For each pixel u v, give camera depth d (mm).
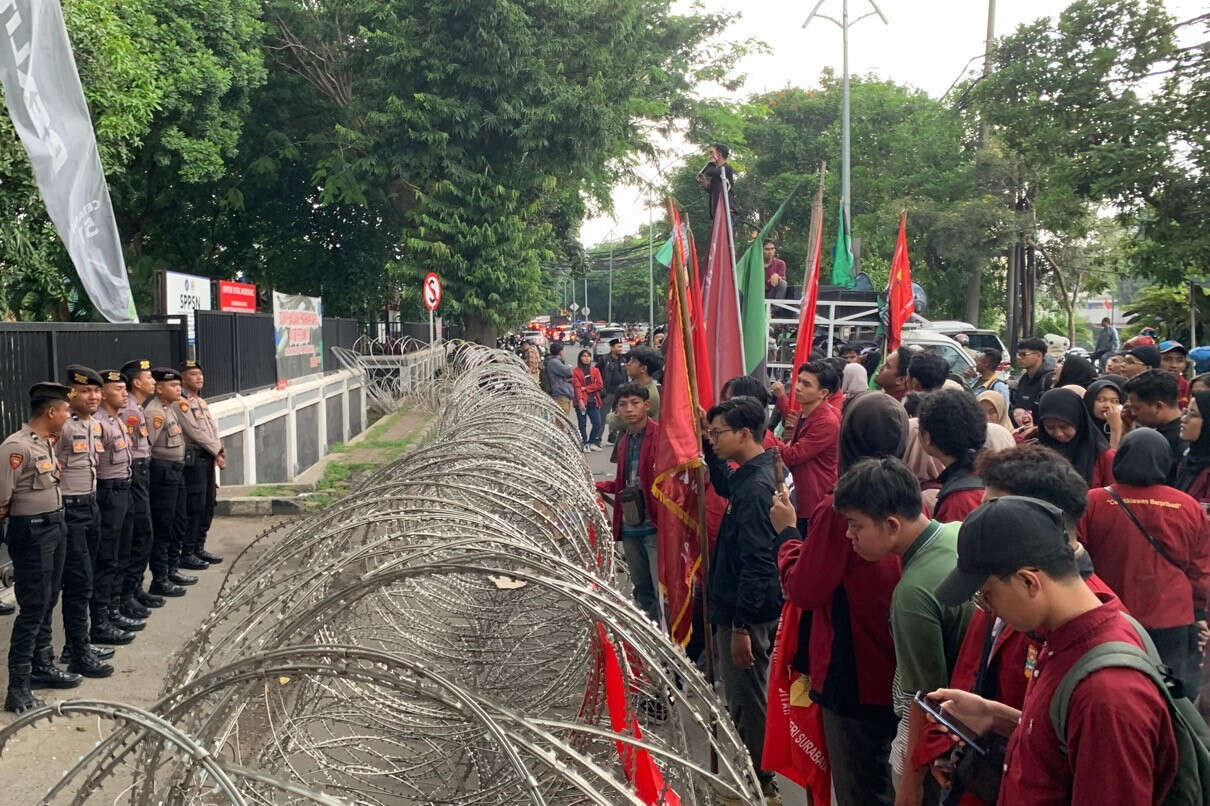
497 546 3172
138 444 6773
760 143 36344
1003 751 2297
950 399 3523
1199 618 3764
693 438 4289
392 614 4551
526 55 20984
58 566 5328
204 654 3314
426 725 4055
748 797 2625
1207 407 4664
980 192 26359
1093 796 1822
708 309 6832
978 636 2588
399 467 5090
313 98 24500
